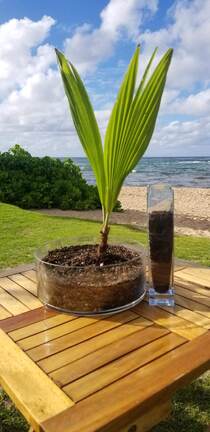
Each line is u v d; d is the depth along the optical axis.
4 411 0.90
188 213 4.54
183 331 0.56
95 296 0.60
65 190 4.59
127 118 0.56
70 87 0.57
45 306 0.65
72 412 0.39
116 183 0.62
